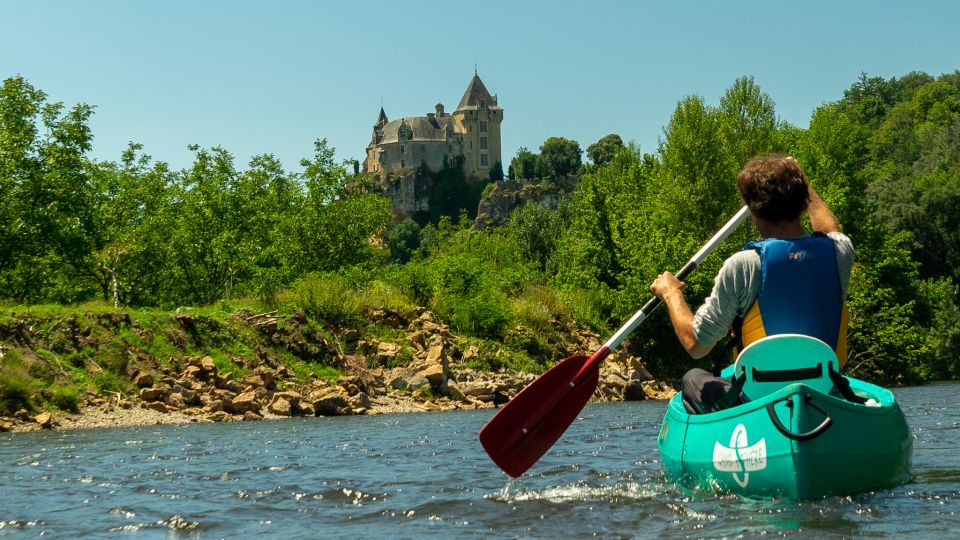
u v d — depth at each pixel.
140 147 40.12
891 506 4.83
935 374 43.16
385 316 21.27
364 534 4.70
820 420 4.93
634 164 49.09
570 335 25.38
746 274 5.12
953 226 58.22
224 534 4.80
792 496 4.94
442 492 6.03
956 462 6.82
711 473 5.46
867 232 36.38
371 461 8.09
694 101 37.31
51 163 28.36
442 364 19.03
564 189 193.50
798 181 5.18
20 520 5.25
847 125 38.81
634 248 30.83
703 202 36.97
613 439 9.66
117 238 34.44
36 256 28.59
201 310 19.02
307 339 18.66
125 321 16.45
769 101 40.00
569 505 5.35
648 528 4.55
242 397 15.47
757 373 5.14
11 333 14.85
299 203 45.53
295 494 6.10
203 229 37.81
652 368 27.44
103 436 11.59
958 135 83.75
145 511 5.51
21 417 13.27
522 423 6.50
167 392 15.15
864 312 31.64
